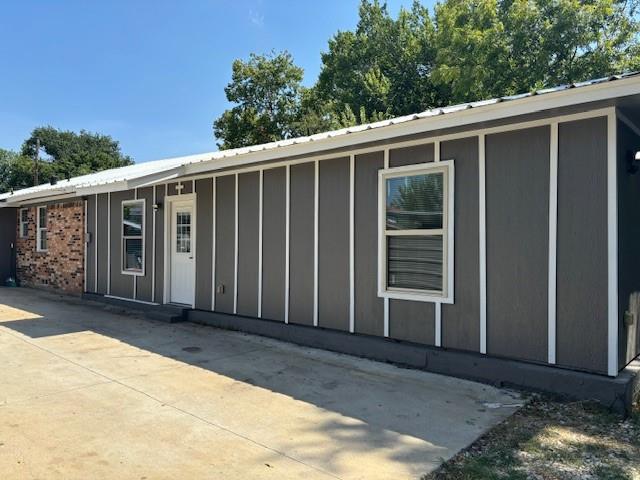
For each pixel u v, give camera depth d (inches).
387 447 149.5
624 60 749.9
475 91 845.2
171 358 255.3
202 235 362.9
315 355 263.3
